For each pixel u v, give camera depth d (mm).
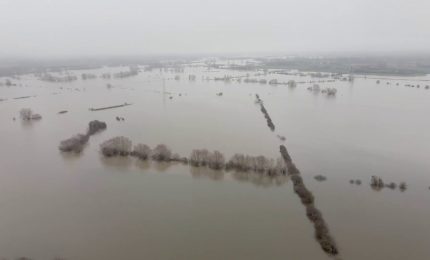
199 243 52750
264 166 74938
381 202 64750
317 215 58562
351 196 66750
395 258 49750
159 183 72125
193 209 62062
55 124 115562
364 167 79750
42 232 55500
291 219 59000
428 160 83500
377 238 54062
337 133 104250
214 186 70750
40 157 86312
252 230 55969
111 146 86375
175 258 49500
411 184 71750
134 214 60469
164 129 108375
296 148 91438
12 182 72688
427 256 50094
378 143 95250
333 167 79625
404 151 89250
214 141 96500
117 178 74500
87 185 71438
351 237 54281
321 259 49531
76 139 93500
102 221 58500
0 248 51688
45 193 68125
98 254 50406
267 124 113562
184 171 77562
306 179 73562
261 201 64875
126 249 51469
